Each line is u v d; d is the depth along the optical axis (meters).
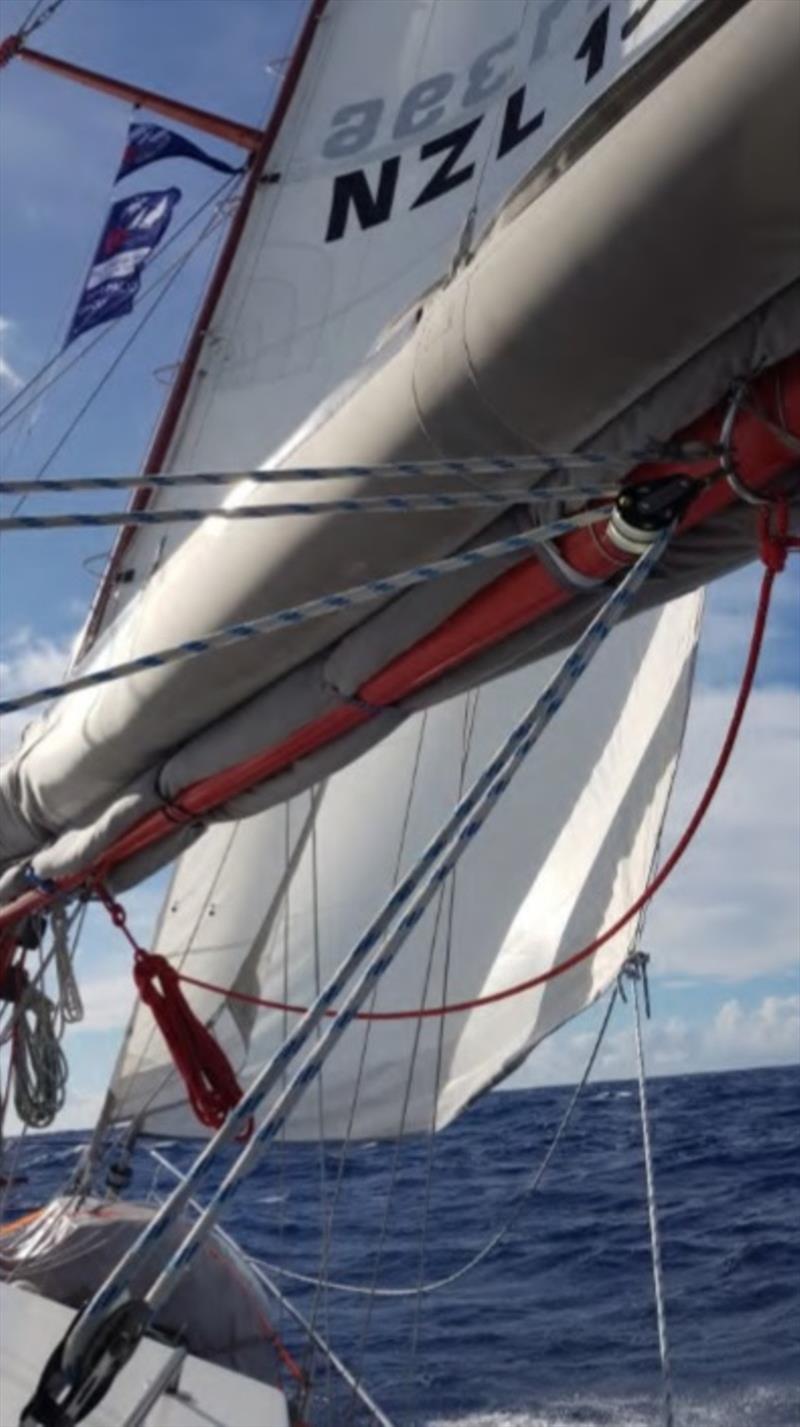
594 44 7.45
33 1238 4.89
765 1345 9.55
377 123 8.47
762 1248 12.68
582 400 2.33
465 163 8.01
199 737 3.65
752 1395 8.54
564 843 6.78
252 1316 4.77
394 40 8.52
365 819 7.16
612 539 2.41
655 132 2.03
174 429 8.42
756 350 2.23
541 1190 18.08
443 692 3.29
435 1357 9.67
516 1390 8.88
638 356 2.23
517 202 2.47
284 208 8.57
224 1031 7.23
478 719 7.03
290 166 8.66
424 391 2.46
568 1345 9.89
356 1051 7.06
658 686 6.65
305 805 7.24
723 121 1.95
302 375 8.23
